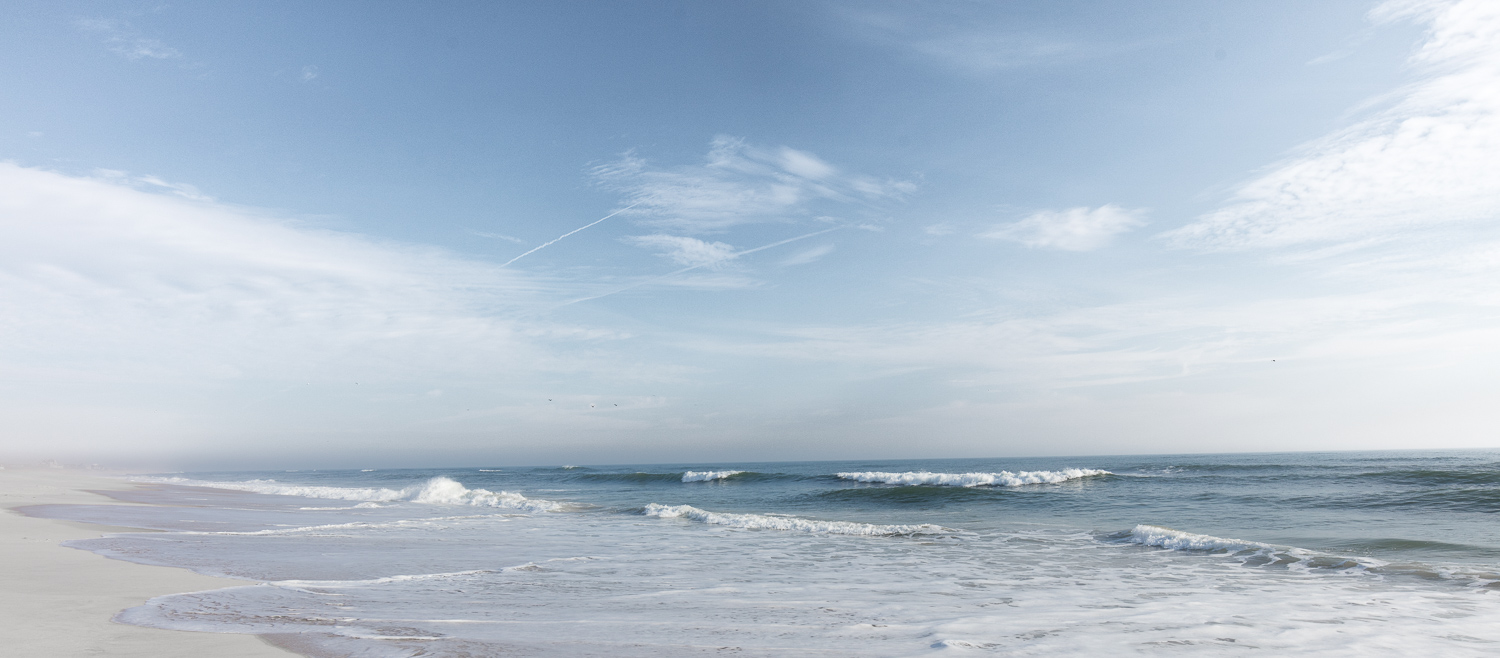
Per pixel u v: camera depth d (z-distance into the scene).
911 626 6.95
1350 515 18.28
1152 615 7.60
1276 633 6.77
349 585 9.05
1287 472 36.00
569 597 8.48
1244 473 35.84
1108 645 6.23
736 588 9.35
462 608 7.57
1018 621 7.28
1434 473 27.86
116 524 16.56
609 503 29.64
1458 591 8.99
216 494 32.16
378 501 28.00
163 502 25.23
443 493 29.31
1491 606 8.07
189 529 16.03
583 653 5.63
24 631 5.84
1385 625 7.14
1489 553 12.03
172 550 12.04
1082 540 14.94
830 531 17.09
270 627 6.30
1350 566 10.81
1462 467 38.44
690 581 9.91
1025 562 12.04
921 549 13.79
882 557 12.63
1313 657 5.92
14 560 10.30
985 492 28.08
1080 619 7.38
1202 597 8.77
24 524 15.75
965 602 8.40
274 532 15.78
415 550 12.97
